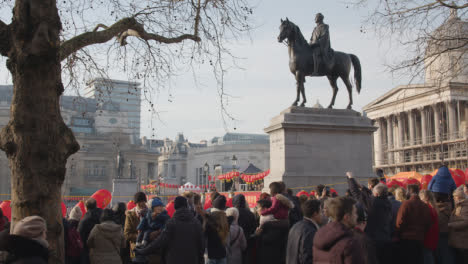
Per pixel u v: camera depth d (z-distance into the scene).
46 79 7.28
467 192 10.75
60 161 7.34
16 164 7.05
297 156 19.84
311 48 20.64
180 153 164.38
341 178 20.16
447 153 79.00
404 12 12.84
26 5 7.12
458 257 9.90
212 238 9.36
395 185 13.28
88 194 111.00
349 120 20.69
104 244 9.55
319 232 6.05
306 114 20.17
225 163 138.50
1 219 9.87
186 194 10.93
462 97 76.44
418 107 85.25
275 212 9.60
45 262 4.94
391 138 93.38
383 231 9.39
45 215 7.08
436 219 9.41
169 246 8.55
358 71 21.77
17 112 7.12
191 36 11.34
